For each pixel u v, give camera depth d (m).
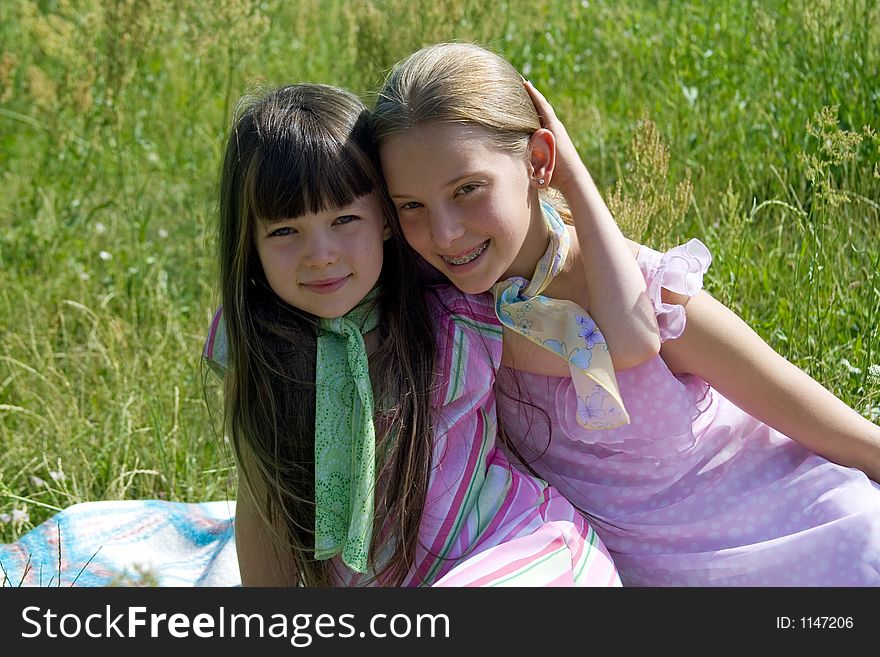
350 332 2.21
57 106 4.66
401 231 2.22
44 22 4.75
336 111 2.14
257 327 2.25
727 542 2.26
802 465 2.30
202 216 4.20
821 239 3.09
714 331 2.28
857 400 2.80
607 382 2.16
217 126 4.96
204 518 2.90
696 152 4.00
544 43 5.11
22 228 4.39
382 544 2.21
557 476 2.39
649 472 2.31
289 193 2.07
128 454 3.11
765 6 4.68
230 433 2.32
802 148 3.73
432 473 2.20
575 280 2.27
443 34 4.22
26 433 3.22
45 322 3.78
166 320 3.75
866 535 2.15
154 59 5.43
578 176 2.24
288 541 2.28
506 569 2.04
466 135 2.05
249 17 4.44
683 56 4.62
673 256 2.25
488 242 2.11
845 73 3.83
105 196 4.69
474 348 2.25
